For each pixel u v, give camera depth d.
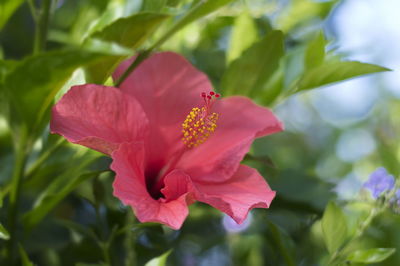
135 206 0.40
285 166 0.64
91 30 0.44
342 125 0.87
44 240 0.51
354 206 0.56
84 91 0.42
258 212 0.54
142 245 0.52
